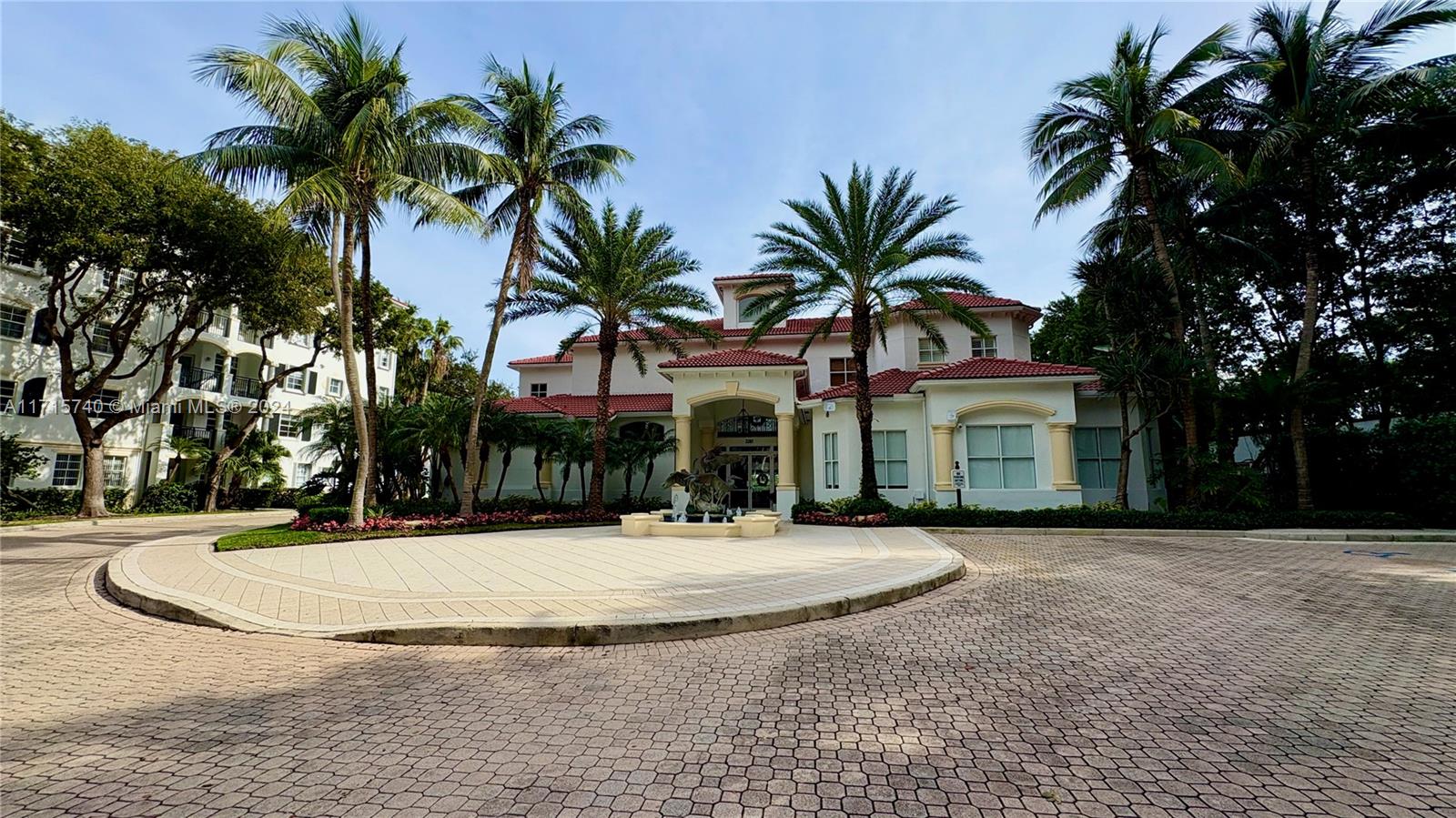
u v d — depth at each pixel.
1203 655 5.66
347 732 3.96
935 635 6.38
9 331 24.36
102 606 8.04
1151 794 3.16
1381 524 15.75
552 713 4.30
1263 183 18.59
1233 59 17.80
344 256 16.33
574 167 20.09
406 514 18.56
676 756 3.61
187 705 4.48
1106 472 20.31
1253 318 24.64
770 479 24.97
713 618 6.43
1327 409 18.55
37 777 3.36
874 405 20.95
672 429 25.66
